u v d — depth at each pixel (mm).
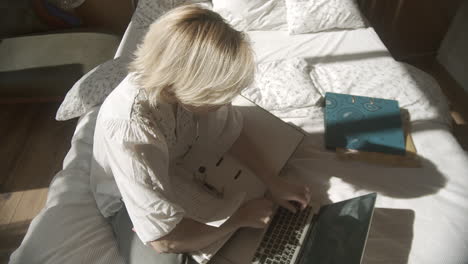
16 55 2139
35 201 1742
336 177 1176
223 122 1104
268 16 1974
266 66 1611
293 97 1441
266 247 969
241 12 1971
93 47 2178
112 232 1111
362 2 2387
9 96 2020
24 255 993
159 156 786
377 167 1203
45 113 2176
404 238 1012
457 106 2135
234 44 664
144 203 760
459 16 2234
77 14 2533
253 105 1296
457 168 1186
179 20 667
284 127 1230
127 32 1975
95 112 1465
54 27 2439
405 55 2518
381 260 970
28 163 1912
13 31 2328
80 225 1091
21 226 1646
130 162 741
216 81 656
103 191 1084
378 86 1497
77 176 1242
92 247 1037
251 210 973
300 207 1054
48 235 1042
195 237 882
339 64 1643
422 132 1312
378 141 1264
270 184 1078
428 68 2426
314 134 1334
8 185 1812
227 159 1079
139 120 746
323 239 954
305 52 1778
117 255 1030
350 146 1256
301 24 1891
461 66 2246
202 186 999
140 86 744
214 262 950
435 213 1062
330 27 1904
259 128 1225
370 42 1809
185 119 940
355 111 1368
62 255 998
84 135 1379
